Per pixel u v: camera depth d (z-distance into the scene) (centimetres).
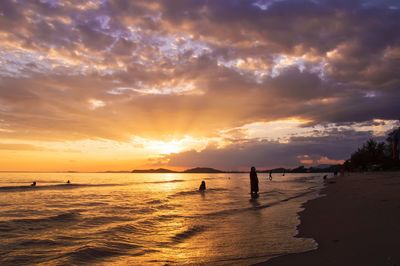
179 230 1402
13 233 1362
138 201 2898
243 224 1530
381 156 10344
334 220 1388
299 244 1036
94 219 1750
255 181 3216
